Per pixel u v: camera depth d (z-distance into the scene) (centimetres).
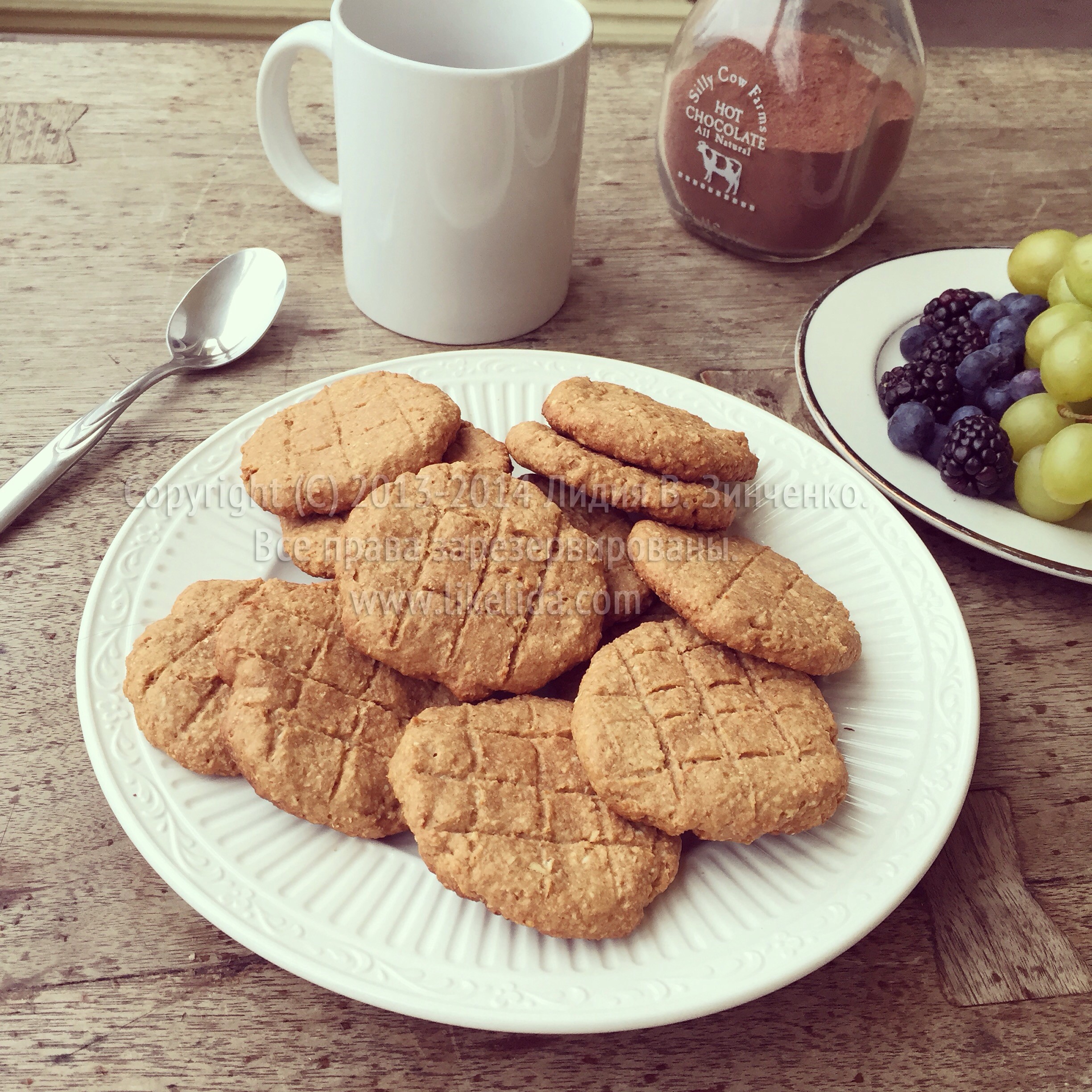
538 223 41
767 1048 29
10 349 42
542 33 42
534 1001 27
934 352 41
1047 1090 28
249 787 30
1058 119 58
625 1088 28
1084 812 33
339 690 32
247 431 37
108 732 31
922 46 45
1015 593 38
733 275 48
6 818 31
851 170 44
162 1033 28
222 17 76
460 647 32
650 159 54
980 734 34
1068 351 38
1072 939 31
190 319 44
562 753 31
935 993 30
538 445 35
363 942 28
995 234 51
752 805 29
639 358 44
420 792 29
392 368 39
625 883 28
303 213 49
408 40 43
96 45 56
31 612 35
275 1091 28
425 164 39
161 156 51
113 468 39
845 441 39
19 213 47
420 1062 28
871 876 29
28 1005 28
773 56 43
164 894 30
